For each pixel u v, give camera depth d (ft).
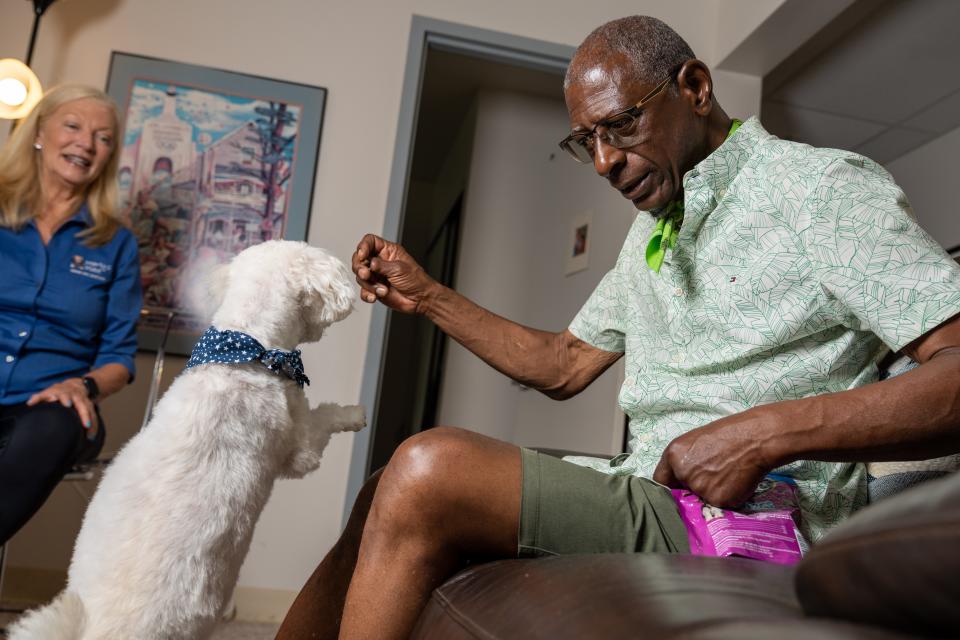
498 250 13.78
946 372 2.54
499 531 2.70
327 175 10.28
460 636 2.12
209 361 4.48
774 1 10.03
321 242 10.16
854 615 1.28
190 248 9.84
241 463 4.34
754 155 3.53
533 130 14.44
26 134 7.61
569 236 13.17
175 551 3.99
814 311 3.28
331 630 3.30
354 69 10.53
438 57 13.56
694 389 3.58
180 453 4.16
